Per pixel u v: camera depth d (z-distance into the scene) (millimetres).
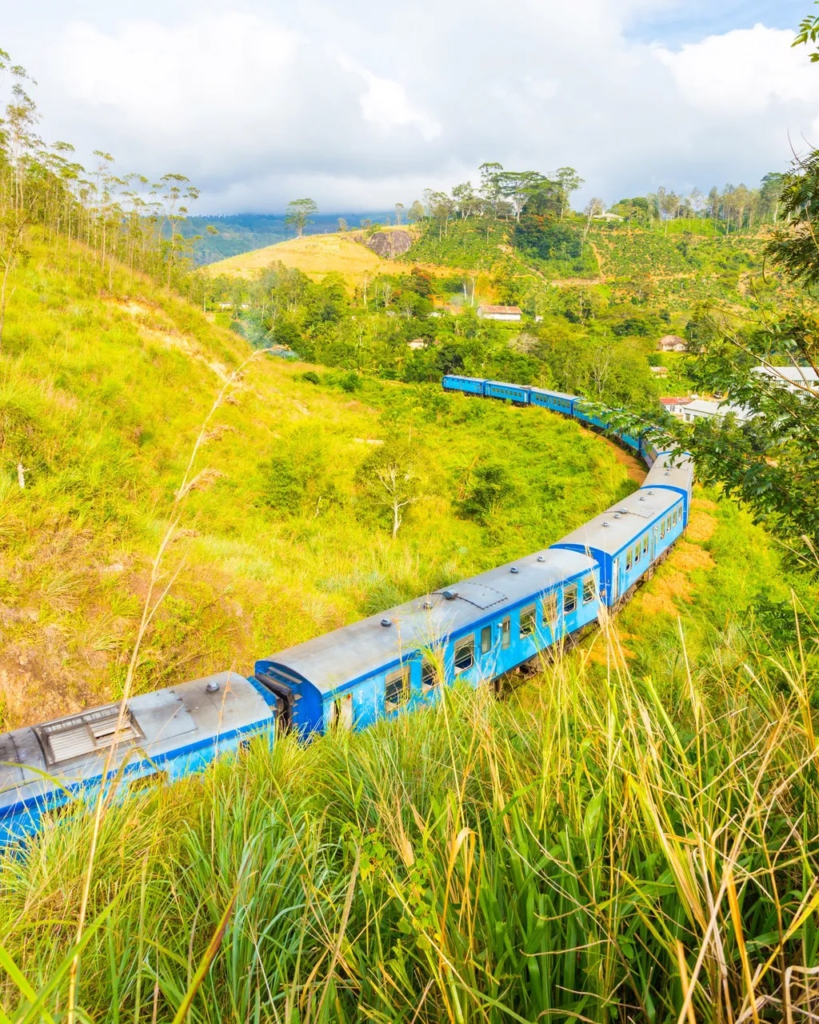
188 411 19688
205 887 2211
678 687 3201
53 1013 1207
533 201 145250
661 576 17266
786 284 4852
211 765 4082
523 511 20641
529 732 2809
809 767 1789
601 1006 1288
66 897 2287
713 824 1705
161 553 1415
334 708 7855
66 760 5918
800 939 1326
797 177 4508
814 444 4652
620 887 1503
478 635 9648
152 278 30172
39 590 9484
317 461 19750
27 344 16406
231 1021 1553
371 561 15539
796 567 4922
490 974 1352
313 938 1865
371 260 133250
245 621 11320
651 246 142125
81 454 12742
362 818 2668
